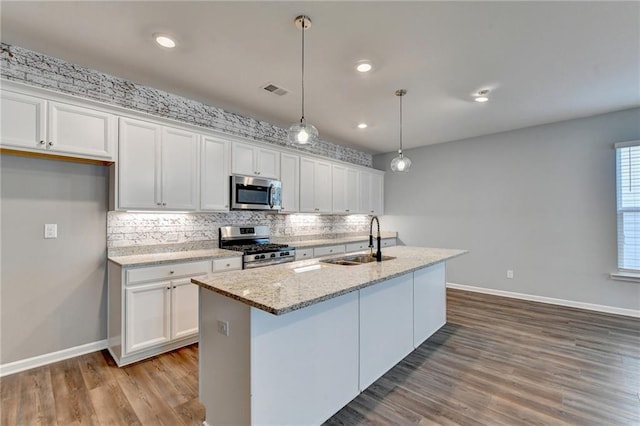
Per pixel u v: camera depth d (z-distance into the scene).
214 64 2.71
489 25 2.15
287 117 4.12
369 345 2.30
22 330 2.51
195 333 3.01
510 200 4.75
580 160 4.17
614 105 3.67
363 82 3.04
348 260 3.05
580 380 2.36
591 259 4.10
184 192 3.19
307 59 2.62
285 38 2.31
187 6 1.96
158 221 3.31
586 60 2.62
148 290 2.71
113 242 2.98
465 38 2.31
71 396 2.15
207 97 3.44
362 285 1.89
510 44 2.38
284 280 1.96
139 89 3.11
